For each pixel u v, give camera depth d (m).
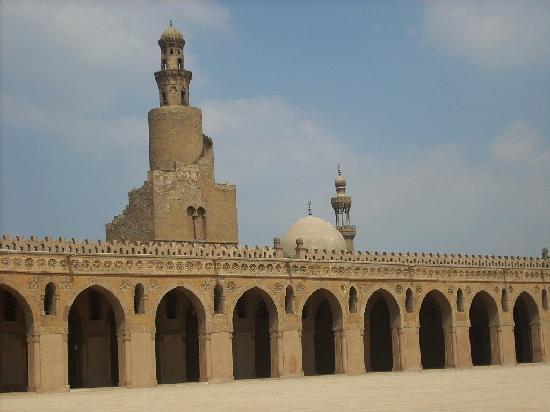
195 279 61.03
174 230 70.00
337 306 67.94
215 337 61.47
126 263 58.19
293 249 77.25
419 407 34.81
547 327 79.56
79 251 56.66
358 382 55.47
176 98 73.75
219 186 73.31
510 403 35.62
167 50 74.44
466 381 52.56
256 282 63.91
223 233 72.81
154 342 58.78
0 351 57.25
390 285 70.69
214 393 48.19
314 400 40.44
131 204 71.44
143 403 41.81
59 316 55.06
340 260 68.50
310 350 71.00
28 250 54.41
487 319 81.56
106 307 62.06
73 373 61.25
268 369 70.75
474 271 75.56
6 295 58.09
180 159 72.06
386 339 77.62
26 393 53.53
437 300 74.38
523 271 78.75
